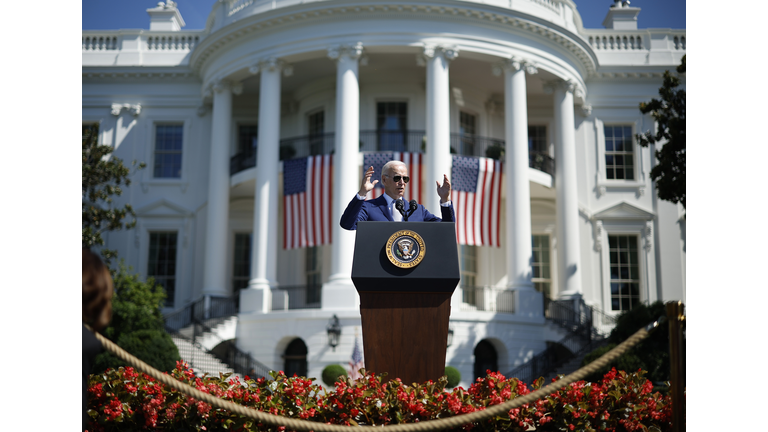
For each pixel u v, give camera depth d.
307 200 24.08
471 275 27.05
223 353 24.34
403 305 5.54
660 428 5.87
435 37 24.03
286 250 27.42
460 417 4.20
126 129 28.88
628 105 28.45
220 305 25.33
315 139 27.83
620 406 5.89
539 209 28.62
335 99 27.19
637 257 27.77
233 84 26.77
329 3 23.80
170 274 28.05
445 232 5.55
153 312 21.19
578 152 28.22
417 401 5.35
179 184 28.48
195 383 5.84
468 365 22.41
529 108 29.33
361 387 5.47
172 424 5.67
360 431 4.15
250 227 28.80
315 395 5.83
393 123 26.91
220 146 26.53
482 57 24.70
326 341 22.25
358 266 5.43
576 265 25.70
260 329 23.48
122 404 5.69
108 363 18.02
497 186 24.58
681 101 18.59
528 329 23.50
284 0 24.78
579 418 5.74
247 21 24.89
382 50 24.20
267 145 24.69
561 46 25.94
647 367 17.39
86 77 28.97
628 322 18.34
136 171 28.52
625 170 28.36
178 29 30.66
